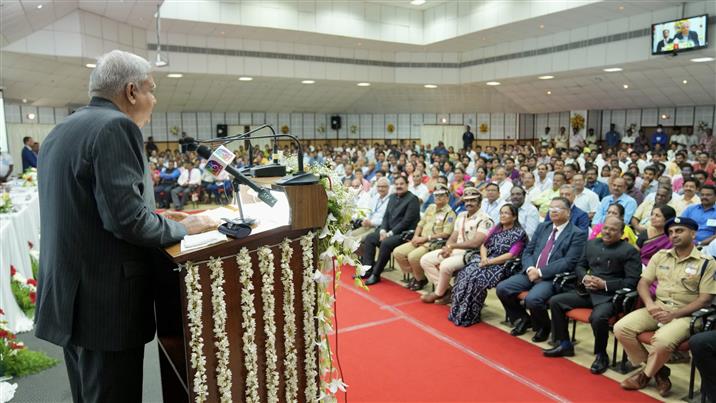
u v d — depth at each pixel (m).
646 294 3.50
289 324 1.72
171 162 12.70
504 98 18.64
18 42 9.41
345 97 19.41
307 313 1.77
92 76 1.58
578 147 16.06
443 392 3.25
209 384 1.56
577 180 6.44
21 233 5.08
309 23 13.04
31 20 8.77
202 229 1.67
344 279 6.00
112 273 1.50
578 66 12.98
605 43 12.28
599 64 12.47
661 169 7.40
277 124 19.94
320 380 1.89
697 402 3.11
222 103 17.78
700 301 3.23
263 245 1.64
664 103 15.43
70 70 11.64
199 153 1.70
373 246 6.15
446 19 14.04
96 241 1.48
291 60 15.01
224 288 1.56
